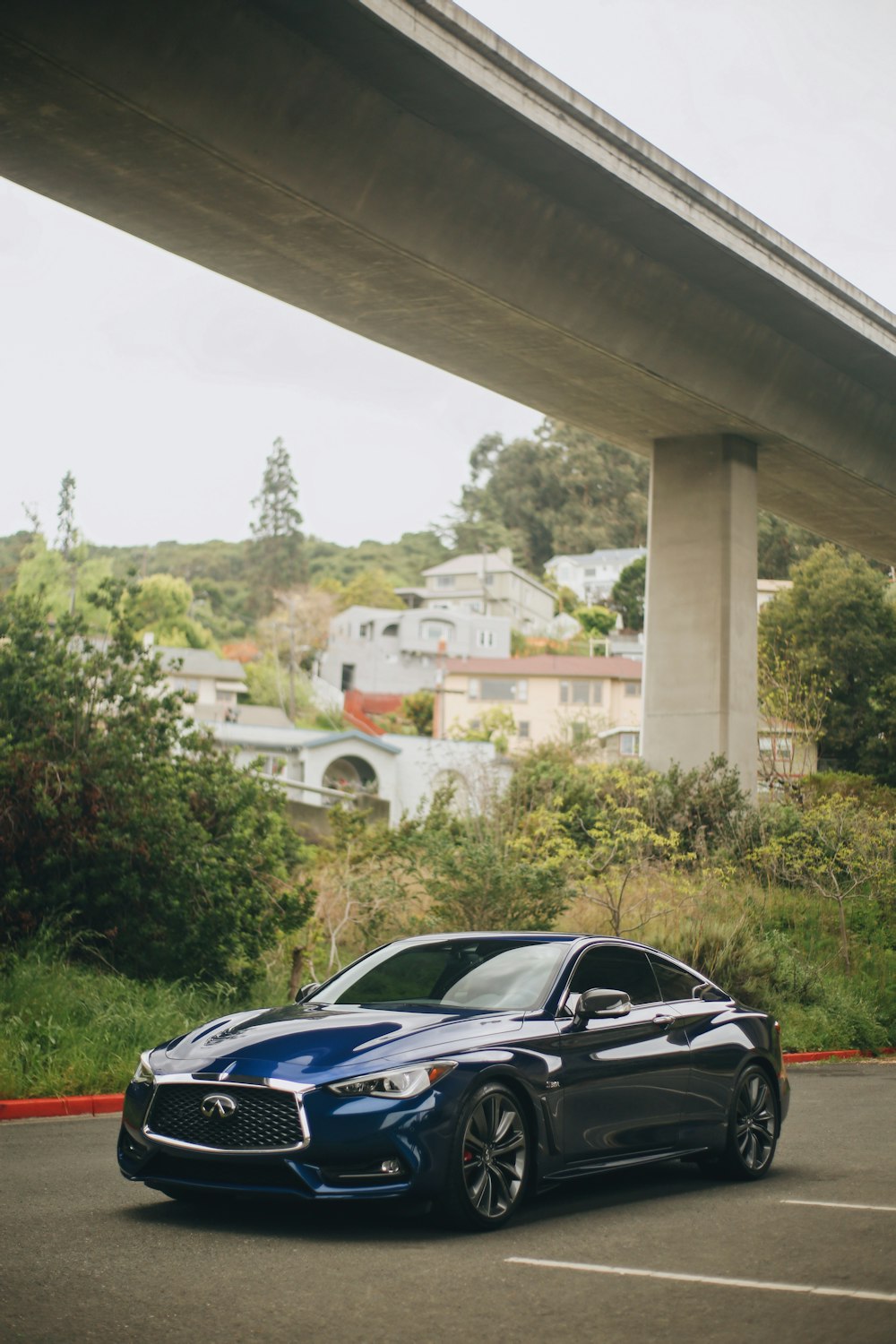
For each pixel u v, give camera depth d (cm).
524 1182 735
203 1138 691
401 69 1997
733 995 2180
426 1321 541
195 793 1731
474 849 1955
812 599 5834
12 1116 1143
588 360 2766
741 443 3281
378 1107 675
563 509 16725
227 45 1852
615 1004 787
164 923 1608
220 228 2222
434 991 822
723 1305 569
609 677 9350
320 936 1836
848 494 3672
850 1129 1183
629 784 2805
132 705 1734
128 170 2033
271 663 12256
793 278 2769
